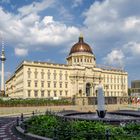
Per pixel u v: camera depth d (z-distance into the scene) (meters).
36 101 83.81
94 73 157.12
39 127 24.34
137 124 21.38
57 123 24.86
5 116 57.34
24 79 132.50
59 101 91.69
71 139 18.52
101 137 18.11
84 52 162.62
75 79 149.25
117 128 20.55
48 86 140.75
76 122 23.16
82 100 99.69
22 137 24.34
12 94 183.75
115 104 107.56
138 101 122.56
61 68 146.50
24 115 57.91
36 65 137.00
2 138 24.59
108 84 166.62
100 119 25.92
